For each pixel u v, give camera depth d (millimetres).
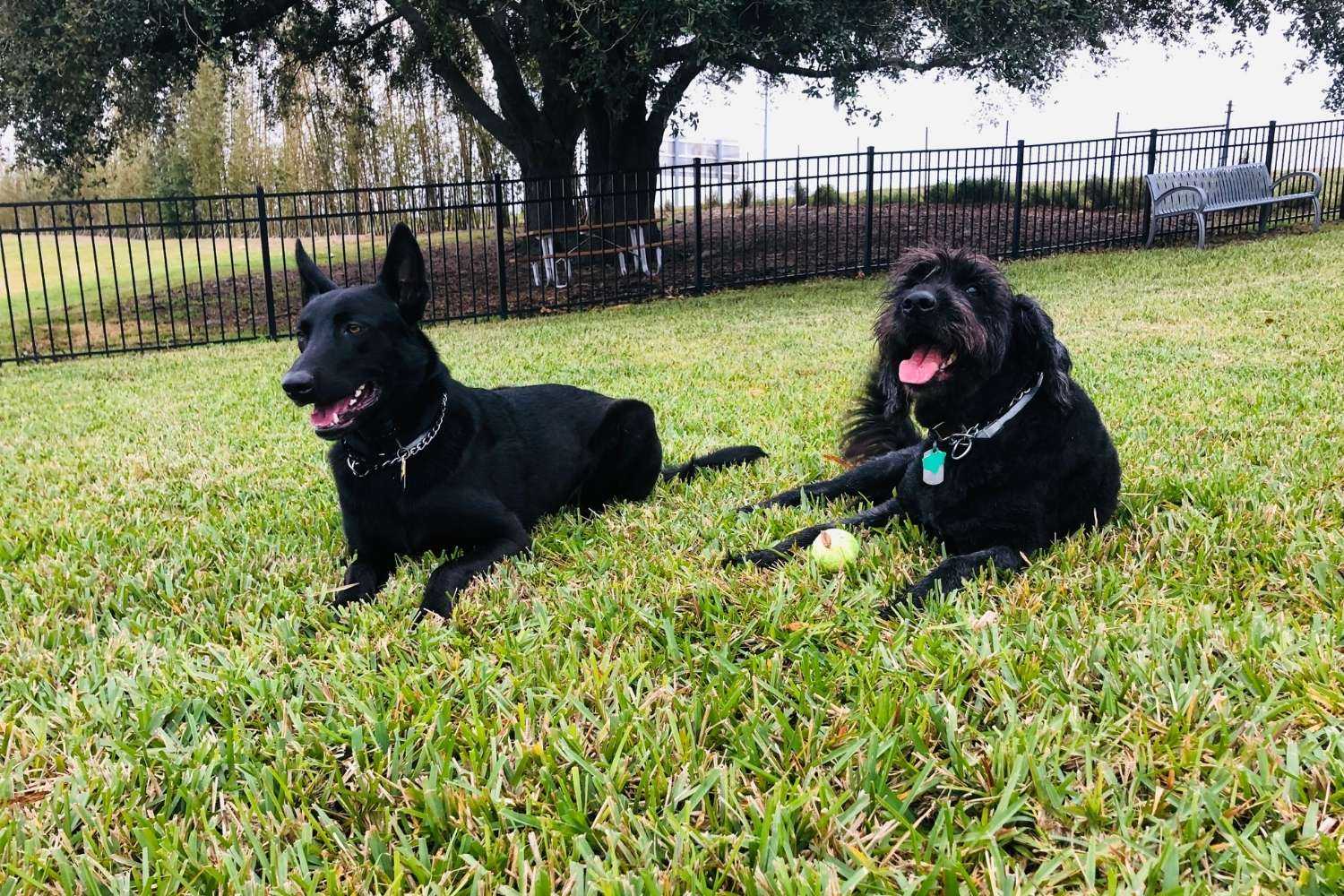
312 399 3248
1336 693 2111
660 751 2090
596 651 2654
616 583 3119
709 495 4277
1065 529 3395
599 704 2324
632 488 4457
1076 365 6805
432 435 3549
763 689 2385
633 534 3797
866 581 3172
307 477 4934
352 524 3570
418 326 3645
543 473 4059
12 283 17562
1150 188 14711
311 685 2547
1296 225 16141
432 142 21969
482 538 3682
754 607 2902
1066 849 1721
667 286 14531
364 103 18375
